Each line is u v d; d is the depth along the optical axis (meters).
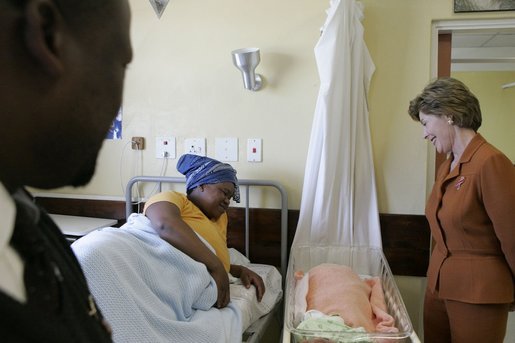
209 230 1.49
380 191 1.81
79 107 0.37
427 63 1.75
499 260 1.28
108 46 0.39
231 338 1.20
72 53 0.36
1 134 0.33
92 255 1.02
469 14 1.71
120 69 0.42
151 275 1.14
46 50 0.33
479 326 1.28
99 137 0.41
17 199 0.40
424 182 1.78
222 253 1.51
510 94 4.08
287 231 1.88
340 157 1.69
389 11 1.76
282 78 1.86
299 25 1.83
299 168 1.87
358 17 1.67
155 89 1.99
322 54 1.64
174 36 1.96
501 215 1.20
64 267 0.44
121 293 1.01
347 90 1.66
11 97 0.33
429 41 1.75
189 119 1.97
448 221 1.34
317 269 1.55
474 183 1.27
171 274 1.20
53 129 0.36
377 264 1.72
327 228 1.72
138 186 2.03
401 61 1.76
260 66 1.88
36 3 0.31
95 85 0.38
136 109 2.02
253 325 1.42
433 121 1.38
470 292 1.29
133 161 2.04
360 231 1.75
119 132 2.05
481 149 1.29
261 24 1.87
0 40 0.31
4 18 0.31
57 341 0.32
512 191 1.20
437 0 1.73
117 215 2.06
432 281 1.44
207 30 1.92
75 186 0.43
